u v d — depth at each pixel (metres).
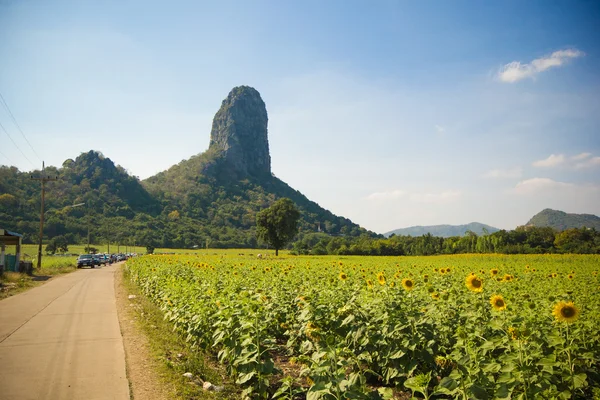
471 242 86.12
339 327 7.11
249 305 7.89
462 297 9.20
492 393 5.18
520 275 20.16
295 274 17.92
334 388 4.80
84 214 136.25
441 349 6.82
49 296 19.53
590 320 7.34
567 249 71.69
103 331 11.64
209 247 151.38
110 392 6.97
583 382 5.72
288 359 9.59
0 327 12.05
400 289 8.09
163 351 9.47
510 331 5.85
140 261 32.47
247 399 6.69
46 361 8.67
